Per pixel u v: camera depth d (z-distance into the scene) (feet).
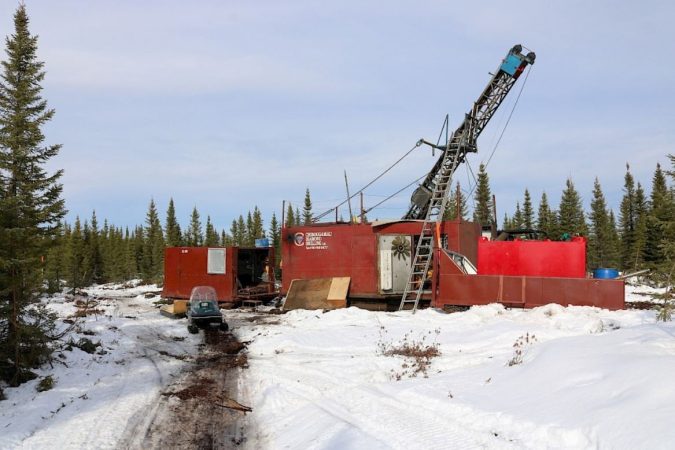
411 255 81.15
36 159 40.68
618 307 58.85
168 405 34.04
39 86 41.63
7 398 34.71
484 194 213.46
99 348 50.03
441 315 64.80
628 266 195.83
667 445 17.51
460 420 25.84
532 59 86.58
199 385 38.88
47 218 40.55
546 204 226.58
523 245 66.28
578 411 22.70
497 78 88.07
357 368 40.86
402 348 46.83
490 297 65.26
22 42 40.86
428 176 93.09
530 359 33.53
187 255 99.35
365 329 57.41
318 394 34.71
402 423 26.40
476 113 89.97
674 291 38.50
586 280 60.39
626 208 220.23
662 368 23.93
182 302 79.77
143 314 85.30
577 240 65.16
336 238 84.12
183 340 58.54
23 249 38.63
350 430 26.13
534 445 21.63
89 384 38.37
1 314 37.78
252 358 48.26
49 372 40.32
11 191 39.63
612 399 22.68
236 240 325.01
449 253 72.69
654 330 34.96
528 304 62.95
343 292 80.53
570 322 50.31
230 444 27.61
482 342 46.52
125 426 29.91
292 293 84.64
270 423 30.40
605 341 32.60
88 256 239.30
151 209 297.94
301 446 25.49
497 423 24.30
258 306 95.04
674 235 41.04
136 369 43.83
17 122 39.60
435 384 32.24
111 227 352.69
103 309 92.22
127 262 263.70
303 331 58.49
